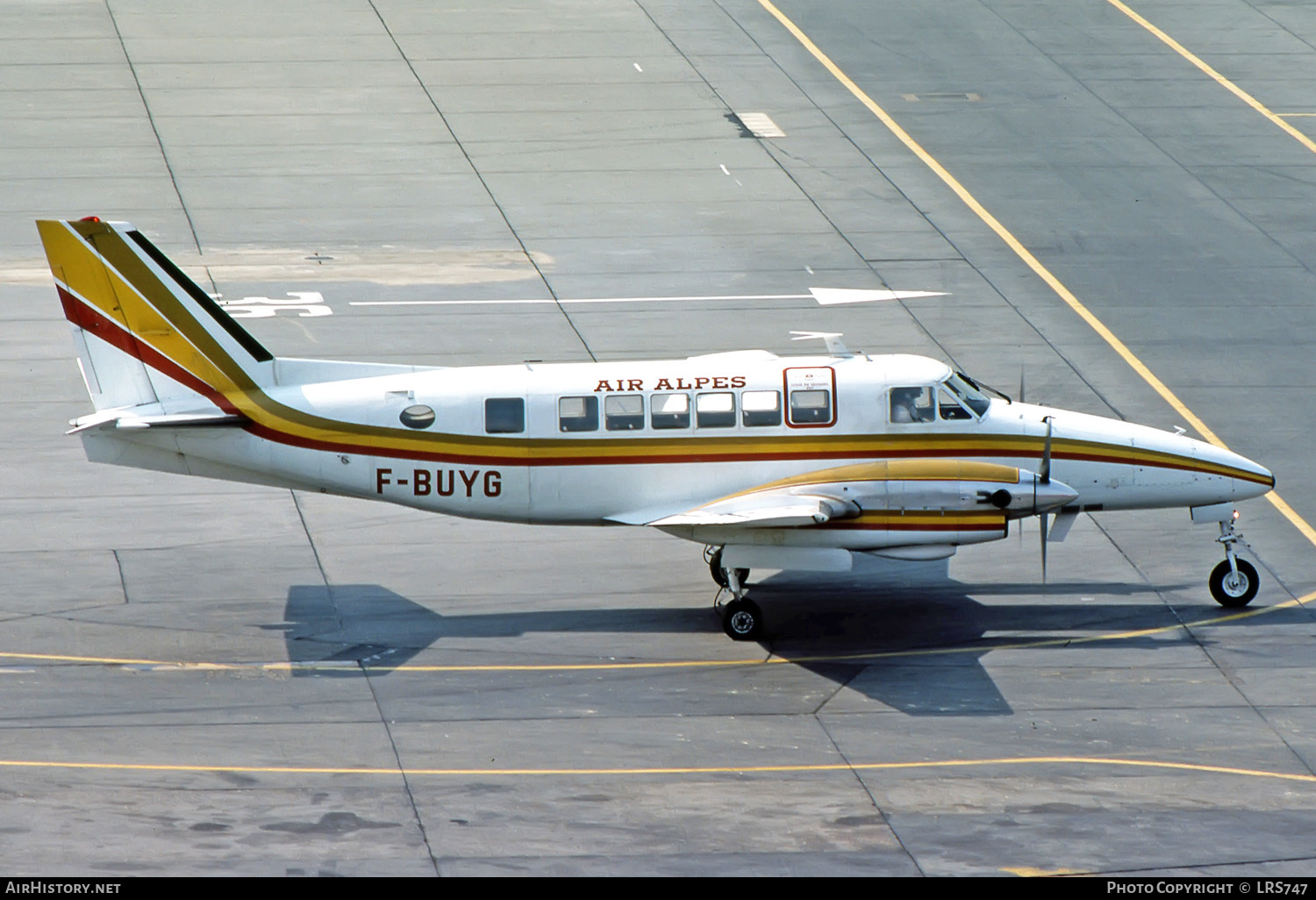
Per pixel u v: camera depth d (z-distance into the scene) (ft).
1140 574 333.01
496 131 573.33
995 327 447.01
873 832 234.79
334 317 444.14
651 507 305.94
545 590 323.98
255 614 308.60
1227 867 225.97
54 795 240.12
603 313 451.53
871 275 480.64
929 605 319.68
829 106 600.80
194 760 253.03
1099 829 236.84
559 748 260.01
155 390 301.43
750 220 516.32
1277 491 363.76
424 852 226.58
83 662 286.66
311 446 302.45
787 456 303.68
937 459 305.12
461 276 473.67
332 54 628.69
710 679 286.87
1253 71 638.94
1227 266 490.90
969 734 266.57
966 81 625.41
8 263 472.85
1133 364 426.51
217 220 503.61
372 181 535.60
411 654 294.46
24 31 633.20
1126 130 586.86
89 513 350.64
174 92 589.73
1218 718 272.72
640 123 583.58
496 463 303.48
